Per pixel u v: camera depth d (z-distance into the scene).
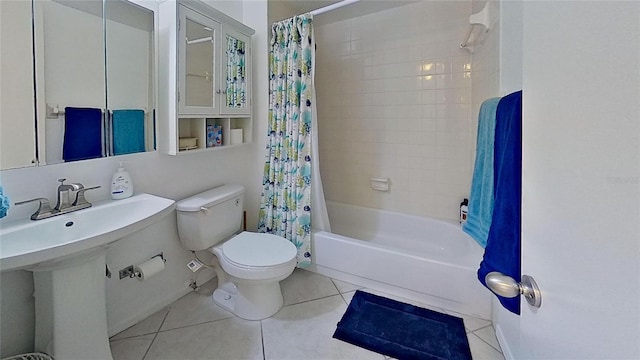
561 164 0.49
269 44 2.30
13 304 1.26
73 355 1.22
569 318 0.46
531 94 0.63
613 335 0.36
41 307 1.22
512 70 1.37
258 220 2.48
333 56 2.89
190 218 1.81
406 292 1.97
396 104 2.66
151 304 1.80
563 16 0.49
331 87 2.95
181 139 1.83
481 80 2.02
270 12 2.30
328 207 3.02
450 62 2.40
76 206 1.34
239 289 1.80
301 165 2.22
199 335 1.63
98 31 1.44
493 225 1.23
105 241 1.11
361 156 2.88
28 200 1.22
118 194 1.52
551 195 0.53
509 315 1.41
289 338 1.61
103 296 1.32
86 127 1.41
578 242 0.44
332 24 2.86
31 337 1.30
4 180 1.19
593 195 0.40
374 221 2.80
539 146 0.58
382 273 2.04
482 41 1.98
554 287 0.52
